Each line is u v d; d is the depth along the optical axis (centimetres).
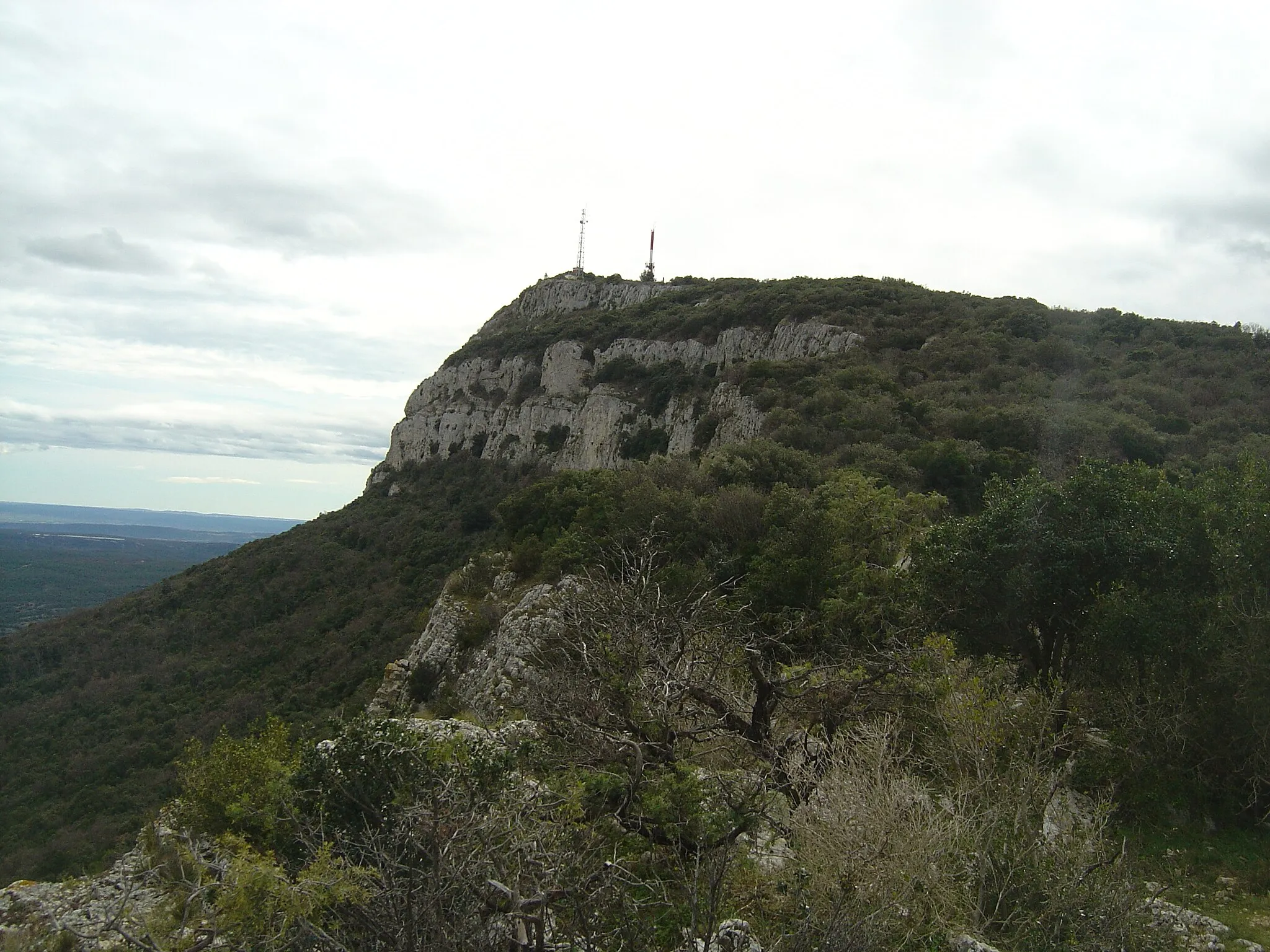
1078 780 895
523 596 2345
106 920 489
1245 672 897
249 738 649
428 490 6312
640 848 605
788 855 603
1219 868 782
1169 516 1110
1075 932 554
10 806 2433
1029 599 1112
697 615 845
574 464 5803
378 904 420
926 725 816
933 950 520
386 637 3484
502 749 608
